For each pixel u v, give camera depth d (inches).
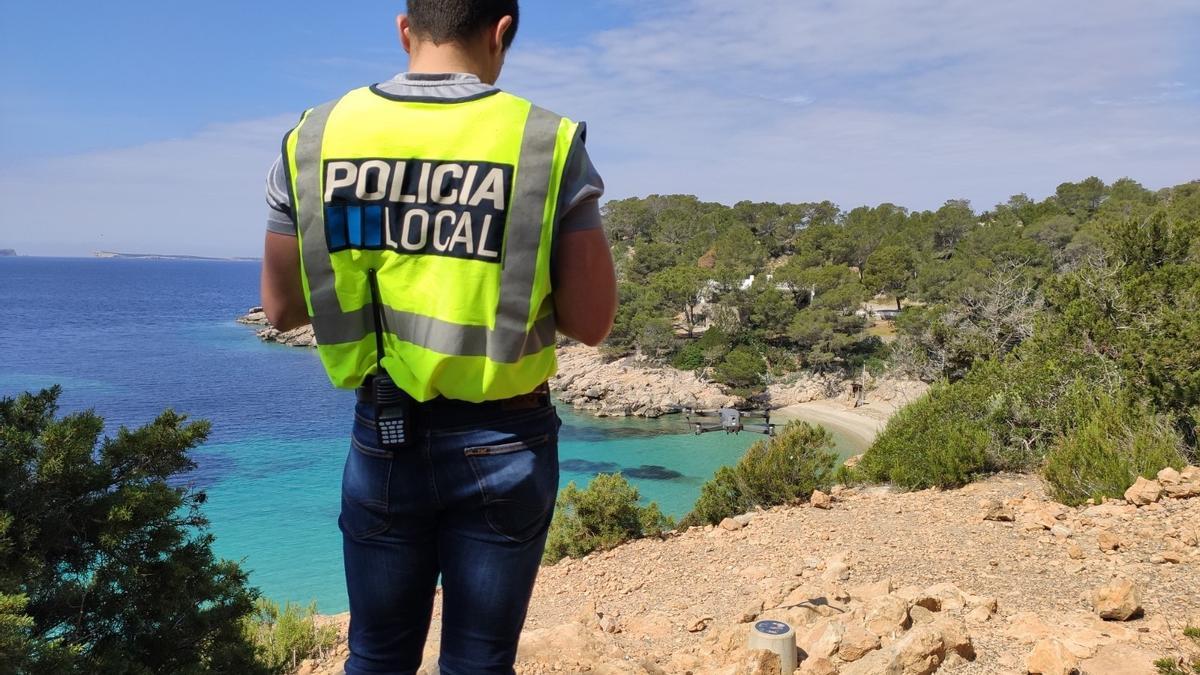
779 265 4776.1
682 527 455.8
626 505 415.5
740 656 190.2
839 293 2797.7
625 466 1825.8
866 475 470.9
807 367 2723.9
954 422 450.9
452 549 61.2
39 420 220.1
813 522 352.8
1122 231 645.9
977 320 1238.3
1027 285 1149.7
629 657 212.5
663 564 336.8
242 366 3671.3
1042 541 257.6
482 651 62.0
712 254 4483.3
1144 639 163.3
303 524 1364.4
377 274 57.0
